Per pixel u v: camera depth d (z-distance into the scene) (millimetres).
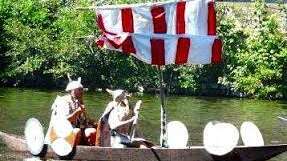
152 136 45312
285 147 33594
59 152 34781
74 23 85438
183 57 35844
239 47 84062
